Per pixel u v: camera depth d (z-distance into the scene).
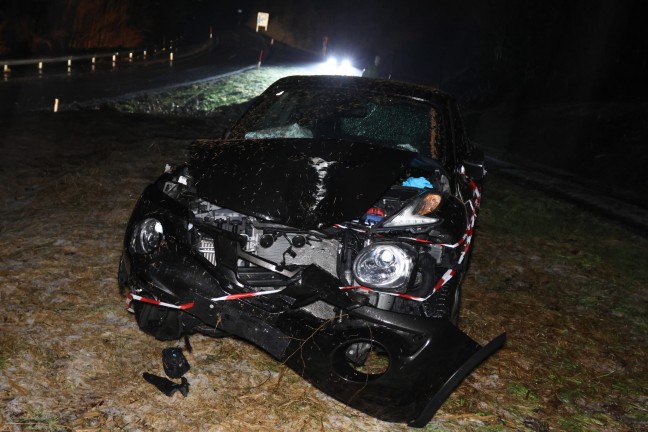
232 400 3.67
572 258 7.18
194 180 3.96
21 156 8.73
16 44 32.75
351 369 3.48
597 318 5.61
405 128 5.07
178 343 4.17
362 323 3.37
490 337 4.90
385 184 3.94
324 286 3.43
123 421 3.36
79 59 33.50
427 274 3.53
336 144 4.39
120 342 4.09
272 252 3.64
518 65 23.34
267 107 5.32
